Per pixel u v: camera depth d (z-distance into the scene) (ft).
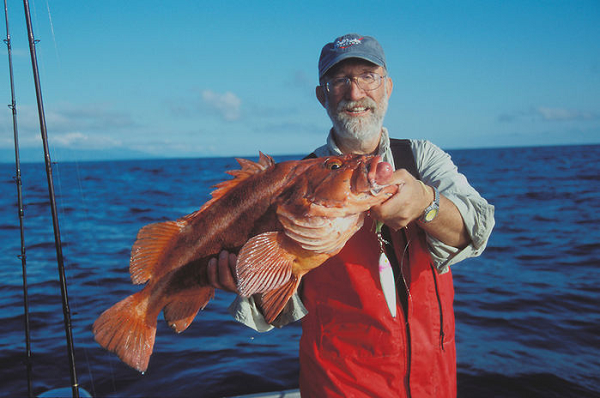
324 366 7.12
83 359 15.48
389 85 8.28
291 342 16.92
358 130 7.62
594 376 13.47
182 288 6.84
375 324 6.79
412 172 7.34
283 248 5.94
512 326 17.38
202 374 14.51
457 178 6.80
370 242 6.93
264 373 14.60
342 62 7.52
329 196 5.56
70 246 35.45
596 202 57.31
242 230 6.40
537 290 21.81
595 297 20.57
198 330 18.07
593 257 28.76
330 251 5.77
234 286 6.41
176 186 97.60
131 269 6.81
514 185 83.10
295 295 7.33
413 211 5.48
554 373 13.67
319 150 8.46
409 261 6.86
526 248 32.12
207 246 6.65
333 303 7.08
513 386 13.05
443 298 7.00
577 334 16.48
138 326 6.72
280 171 6.31
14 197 73.51
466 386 13.15
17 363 15.23
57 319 19.20
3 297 22.40
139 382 14.12
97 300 21.71
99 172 172.65
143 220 49.85
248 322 7.49
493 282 23.43
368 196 5.38
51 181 8.76
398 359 6.75
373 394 6.81
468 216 5.97
